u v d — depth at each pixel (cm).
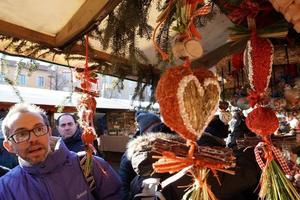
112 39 96
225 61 161
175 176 64
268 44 65
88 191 116
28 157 109
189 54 51
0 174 150
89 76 108
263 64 64
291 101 138
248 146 102
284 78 141
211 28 124
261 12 67
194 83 50
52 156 114
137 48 106
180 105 49
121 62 125
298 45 110
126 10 79
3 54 111
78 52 116
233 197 97
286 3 53
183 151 67
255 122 66
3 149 178
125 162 156
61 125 184
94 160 121
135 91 140
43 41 105
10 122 110
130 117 577
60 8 90
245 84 150
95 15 80
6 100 303
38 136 109
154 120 168
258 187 96
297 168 93
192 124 50
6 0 87
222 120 159
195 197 55
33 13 93
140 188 106
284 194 64
